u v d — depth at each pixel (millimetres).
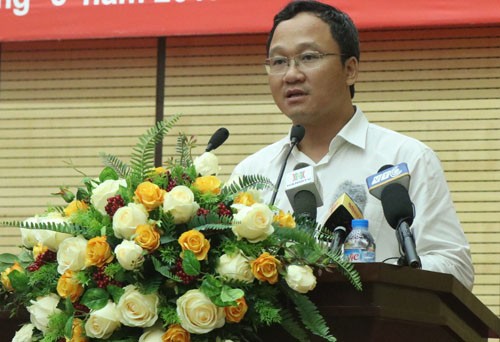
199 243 2381
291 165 3922
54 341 2475
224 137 3213
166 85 6566
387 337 2479
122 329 2426
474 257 6172
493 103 6238
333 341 2371
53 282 2537
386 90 6324
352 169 3803
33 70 6719
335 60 3809
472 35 6277
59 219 2574
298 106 3787
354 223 2814
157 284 2387
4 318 2662
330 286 2469
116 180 2615
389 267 2426
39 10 6199
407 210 2770
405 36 6336
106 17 6113
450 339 2658
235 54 6523
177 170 2611
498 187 6195
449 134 6254
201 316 2322
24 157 6680
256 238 2430
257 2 5988
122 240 2461
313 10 3854
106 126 6613
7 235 6613
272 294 2422
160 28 6055
